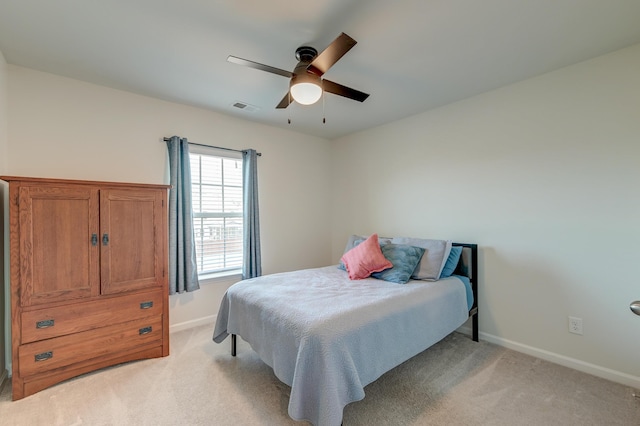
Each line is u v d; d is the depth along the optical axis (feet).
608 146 6.95
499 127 8.78
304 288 7.46
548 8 5.35
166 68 7.58
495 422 5.50
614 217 6.90
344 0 5.12
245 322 7.05
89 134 8.39
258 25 5.83
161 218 8.16
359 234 13.26
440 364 7.67
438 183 10.32
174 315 9.86
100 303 7.22
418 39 6.32
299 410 4.77
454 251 9.11
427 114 10.64
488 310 9.06
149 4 5.24
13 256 6.25
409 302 6.73
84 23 5.76
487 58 7.11
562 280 7.65
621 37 6.28
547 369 7.41
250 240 11.26
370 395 6.34
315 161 14.05
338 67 7.51
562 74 7.61
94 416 5.68
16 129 7.41
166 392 6.45
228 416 5.70
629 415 5.67
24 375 6.27
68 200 6.84
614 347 6.89
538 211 8.05
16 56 6.98
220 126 10.93
